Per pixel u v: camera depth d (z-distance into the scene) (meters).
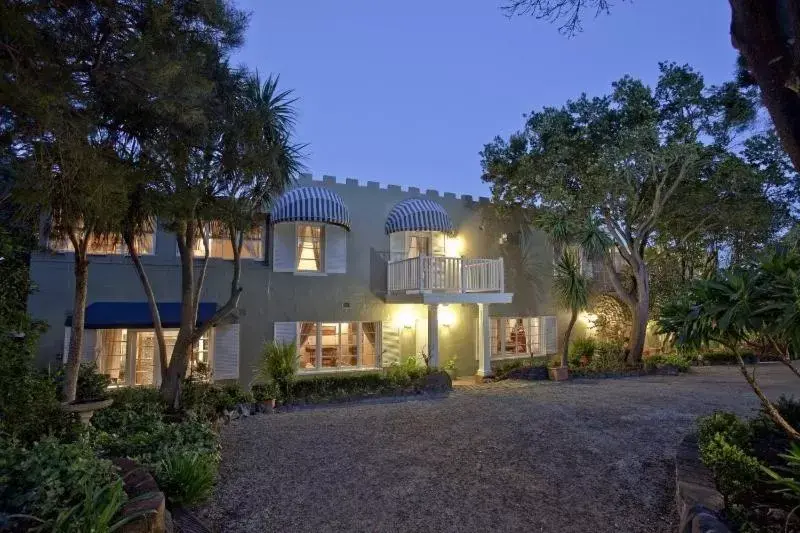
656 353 22.53
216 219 10.17
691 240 22.69
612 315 22.91
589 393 14.30
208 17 7.62
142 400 10.60
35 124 5.43
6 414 6.27
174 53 7.01
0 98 4.99
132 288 14.83
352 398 14.21
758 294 4.66
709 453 5.95
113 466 5.14
